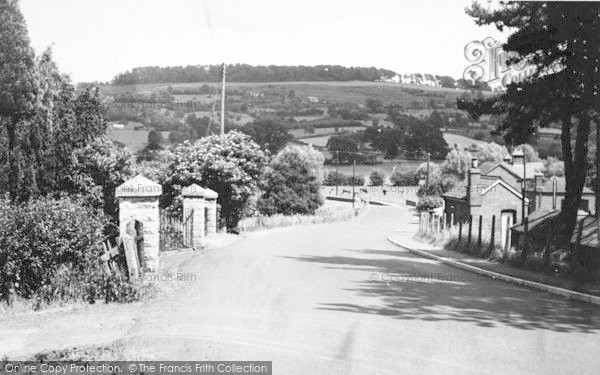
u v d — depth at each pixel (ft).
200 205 72.18
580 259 56.65
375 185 408.46
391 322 33.01
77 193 60.90
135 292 38.32
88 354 26.11
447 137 440.45
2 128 53.01
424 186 266.57
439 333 30.55
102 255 39.01
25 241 36.47
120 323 31.99
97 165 62.39
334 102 518.37
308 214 196.13
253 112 455.63
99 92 65.72
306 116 495.00
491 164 202.28
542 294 46.01
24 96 54.29
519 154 222.48
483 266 65.00
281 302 38.37
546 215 90.94
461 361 25.57
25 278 37.11
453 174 270.67
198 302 37.83
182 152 111.75
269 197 189.37
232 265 56.44
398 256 81.97
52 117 58.34
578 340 29.68
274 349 27.12
